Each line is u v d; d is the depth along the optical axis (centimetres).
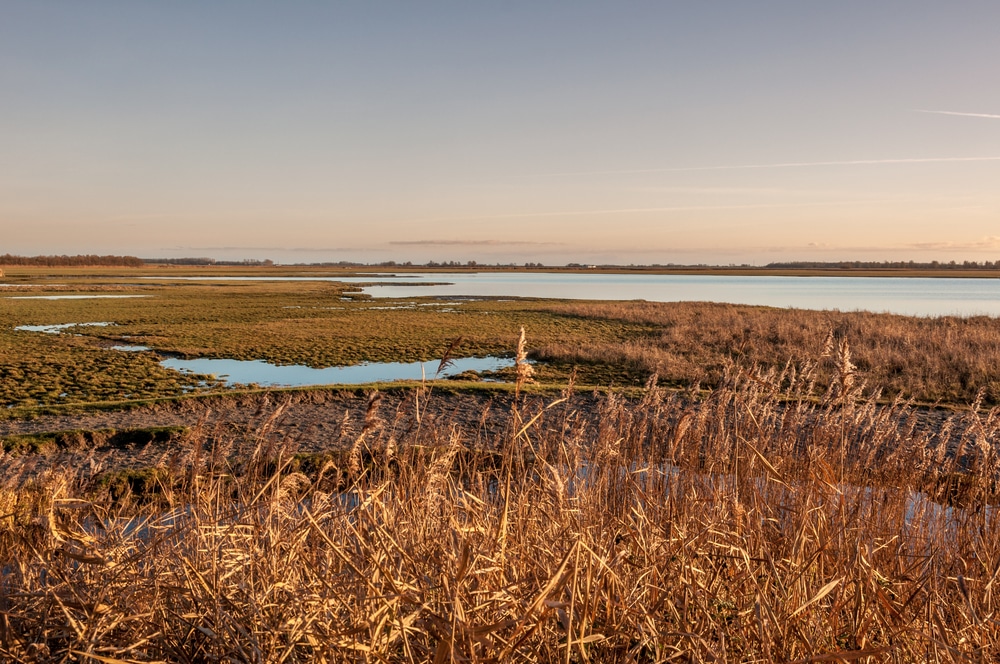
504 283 13250
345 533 345
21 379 2128
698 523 408
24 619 298
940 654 289
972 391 1689
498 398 1493
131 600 304
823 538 347
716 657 272
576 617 276
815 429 541
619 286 12300
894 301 7325
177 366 2541
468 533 306
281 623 284
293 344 3164
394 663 264
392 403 1462
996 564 378
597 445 581
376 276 17962
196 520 395
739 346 2633
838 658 242
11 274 13925
